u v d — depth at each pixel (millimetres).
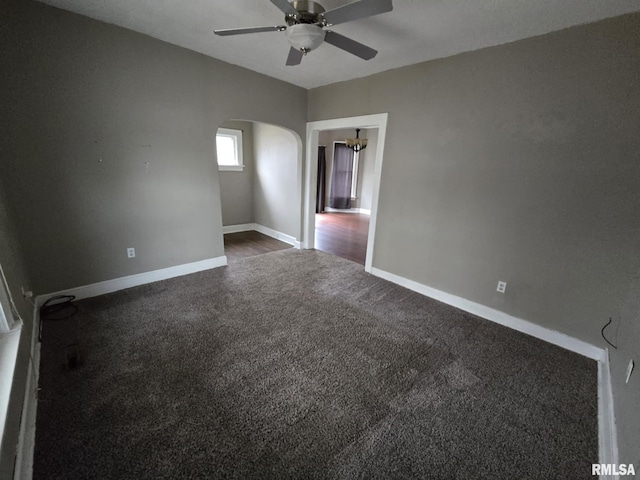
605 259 1982
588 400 1723
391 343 2223
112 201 2656
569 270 2146
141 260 2977
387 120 3102
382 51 2488
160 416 1497
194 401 1603
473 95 2436
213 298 2816
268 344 2143
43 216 2318
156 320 2387
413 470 1290
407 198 3090
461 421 1551
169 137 2867
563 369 1986
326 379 1816
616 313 1977
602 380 1835
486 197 2498
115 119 2518
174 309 2576
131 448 1323
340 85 3506
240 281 3246
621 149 1836
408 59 2674
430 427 1509
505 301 2523
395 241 3293
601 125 1885
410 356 2074
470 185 2582
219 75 3047
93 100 2379
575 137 1991
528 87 2145
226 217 5398
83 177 2455
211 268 3582
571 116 1988
